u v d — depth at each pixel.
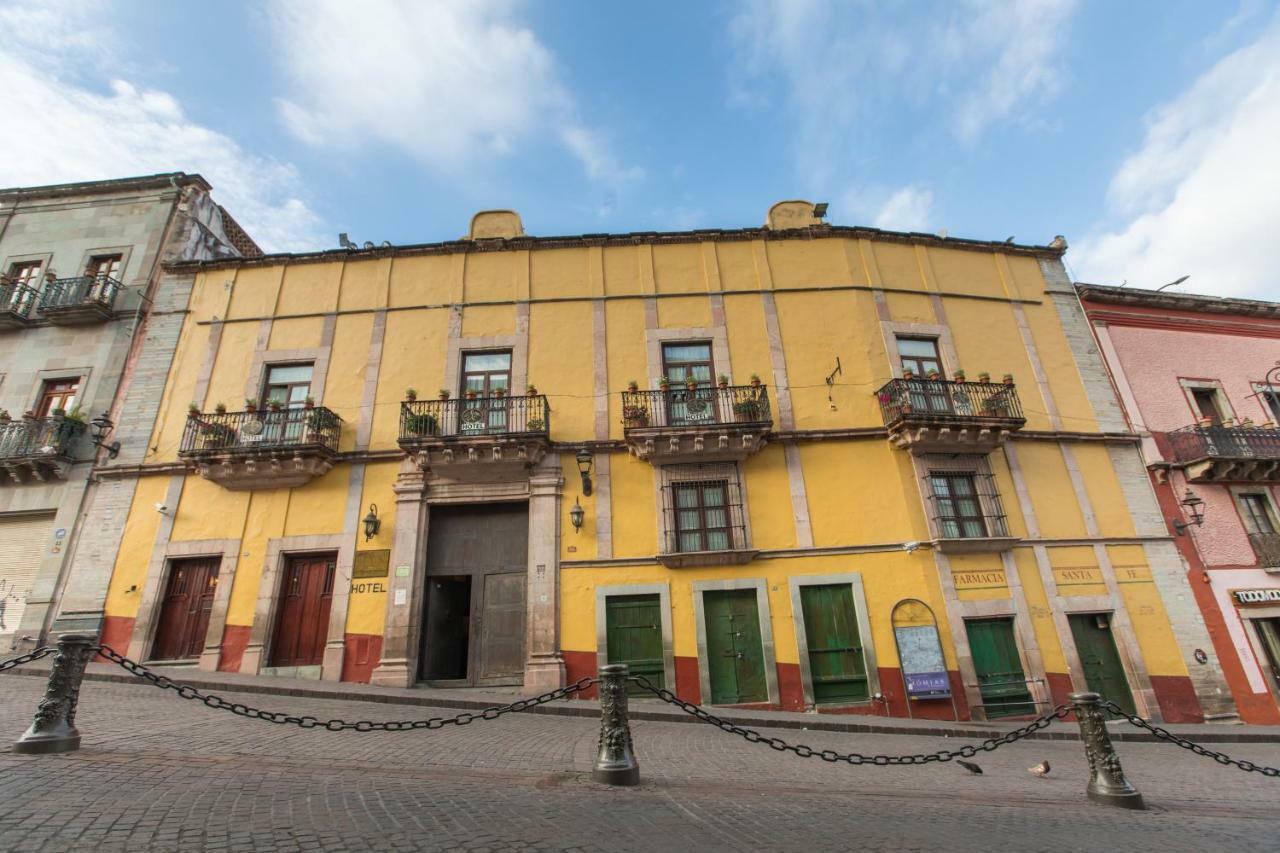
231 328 14.34
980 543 12.09
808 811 4.52
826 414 13.34
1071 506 13.02
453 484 12.59
